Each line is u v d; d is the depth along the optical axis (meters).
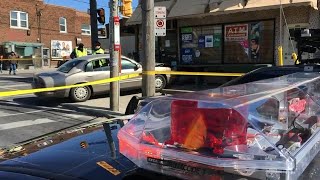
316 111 2.96
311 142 2.33
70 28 41.12
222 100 2.24
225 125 2.12
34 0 37.53
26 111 10.50
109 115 9.57
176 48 16.09
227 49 14.55
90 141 3.13
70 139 3.29
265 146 2.08
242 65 13.62
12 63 26.61
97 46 14.85
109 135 3.26
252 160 1.97
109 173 2.47
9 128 8.33
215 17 14.67
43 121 9.14
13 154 3.06
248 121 2.14
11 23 36.03
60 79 11.69
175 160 2.14
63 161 2.70
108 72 12.50
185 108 2.26
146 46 9.05
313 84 3.23
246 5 13.09
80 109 10.45
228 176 2.00
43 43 38.47
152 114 2.54
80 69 12.09
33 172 2.55
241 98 2.31
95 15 15.43
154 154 2.23
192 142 2.18
